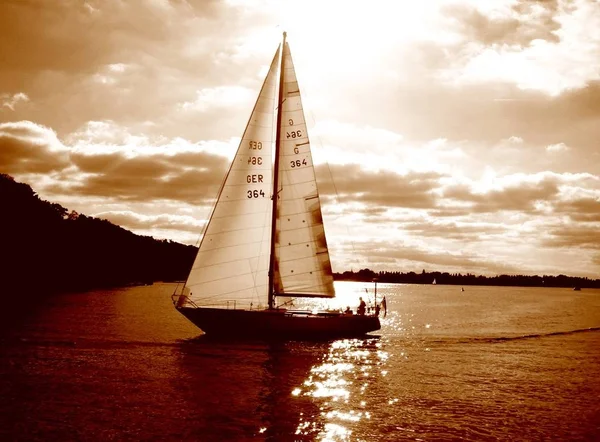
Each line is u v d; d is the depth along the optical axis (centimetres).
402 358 3497
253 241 3953
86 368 2716
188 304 3791
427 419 2003
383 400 2289
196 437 1722
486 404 2253
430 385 2633
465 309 10481
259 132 4016
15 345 3359
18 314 5378
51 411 1934
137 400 2134
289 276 4016
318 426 1883
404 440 1753
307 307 11331
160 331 4466
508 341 4684
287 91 4169
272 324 3794
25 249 10775
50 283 11856
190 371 2744
